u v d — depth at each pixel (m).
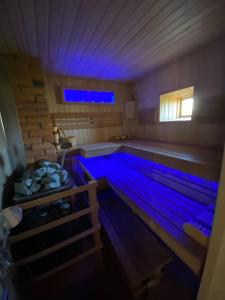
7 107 1.30
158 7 0.94
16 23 1.02
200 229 0.79
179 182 1.55
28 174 1.17
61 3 0.86
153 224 1.05
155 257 1.10
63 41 1.30
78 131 2.58
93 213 1.10
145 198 1.33
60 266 1.04
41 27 1.08
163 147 1.83
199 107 1.69
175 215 1.07
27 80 1.52
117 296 1.02
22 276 1.00
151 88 2.40
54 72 2.11
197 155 1.35
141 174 1.92
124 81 2.78
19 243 1.01
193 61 1.66
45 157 1.68
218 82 1.47
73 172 1.83
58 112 2.37
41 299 1.01
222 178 0.52
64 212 1.10
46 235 1.08
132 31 1.19
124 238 1.29
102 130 2.82
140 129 2.86
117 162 2.50
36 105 1.58
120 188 1.55
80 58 1.68
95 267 1.21
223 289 0.62
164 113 2.32
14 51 1.40
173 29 1.19
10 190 1.11
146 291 1.01
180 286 1.04
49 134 1.67
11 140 1.29
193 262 0.75
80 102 2.48
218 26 1.17
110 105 2.81
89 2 0.87
